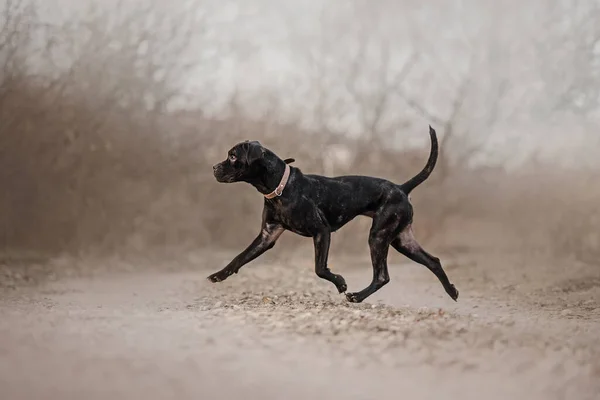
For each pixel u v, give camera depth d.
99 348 6.53
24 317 8.43
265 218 9.91
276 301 10.55
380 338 7.22
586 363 6.70
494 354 6.84
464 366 6.37
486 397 5.57
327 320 8.16
